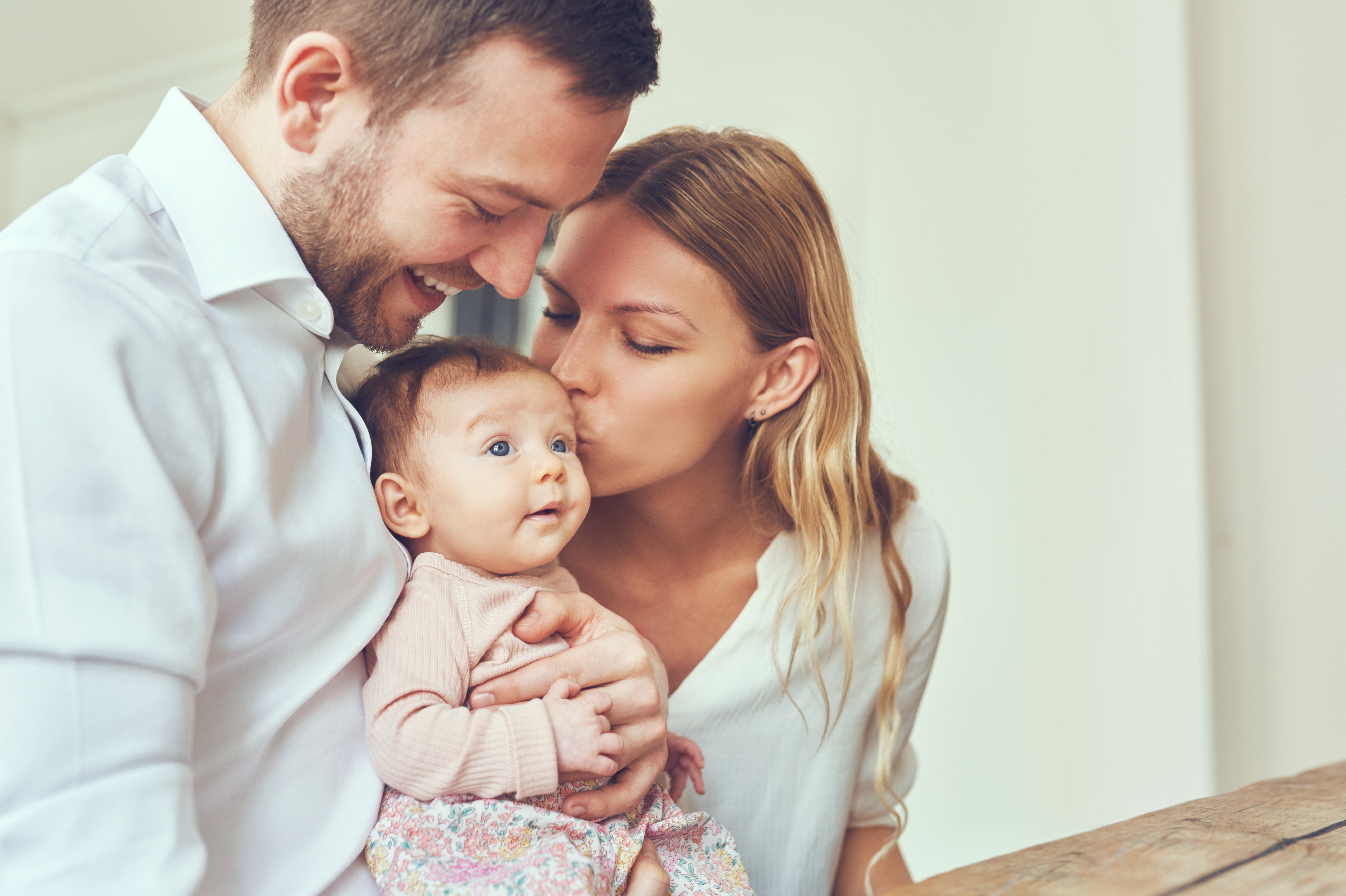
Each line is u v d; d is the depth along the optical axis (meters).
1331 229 2.46
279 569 0.77
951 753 2.76
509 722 0.86
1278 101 2.53
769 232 1.15
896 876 1.38
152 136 0.85
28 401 0.62
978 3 2.79
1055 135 2.62
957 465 2.78
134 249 0.74
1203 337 2.48
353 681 0.89
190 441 0.71
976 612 2.72
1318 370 2.46
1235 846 0.84
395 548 0.92
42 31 3.96
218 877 0.76
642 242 1.10
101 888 0.59
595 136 0.83
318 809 0.82
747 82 3.17
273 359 0.82
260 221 0.82
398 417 0.97
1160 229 2.40
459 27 0.76
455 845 0.84
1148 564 2.38
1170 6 2.42
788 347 1.20
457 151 0.79
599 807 0.91
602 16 0.79
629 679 0.96
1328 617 2.42
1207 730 2.27
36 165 4.54
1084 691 2.48
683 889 0.98
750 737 1.26
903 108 2.94
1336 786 1.14
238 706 0.78
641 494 1.23
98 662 0.62
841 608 1.22
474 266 0.87
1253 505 2.47
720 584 1.29
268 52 0.84
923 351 2.88
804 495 1.24
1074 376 2.55
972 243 2.78
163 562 0.65
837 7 3.07
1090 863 0.79
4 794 0.59
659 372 1.10
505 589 0.94
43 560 0.61
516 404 0.97
